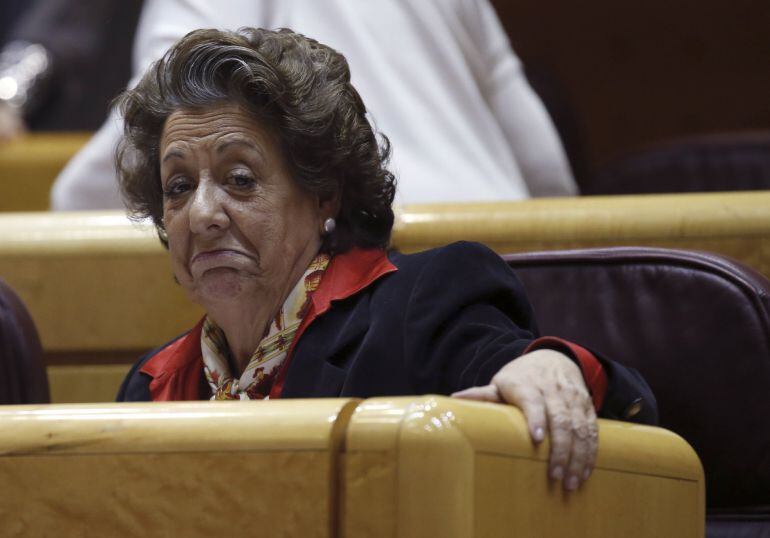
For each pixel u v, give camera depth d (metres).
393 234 8.01
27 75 15.34
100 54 16.12
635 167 12.29
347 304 6.04
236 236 6.02
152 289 8.52
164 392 6.41
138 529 4.17
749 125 20.56
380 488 4.01
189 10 9.43
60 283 8.55
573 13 20.83
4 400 6.79
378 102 9.33
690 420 6.30
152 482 4.16
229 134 6.03
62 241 8.55
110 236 8.55
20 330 6.88
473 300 5.70
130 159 6.71
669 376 6.34
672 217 7.79
